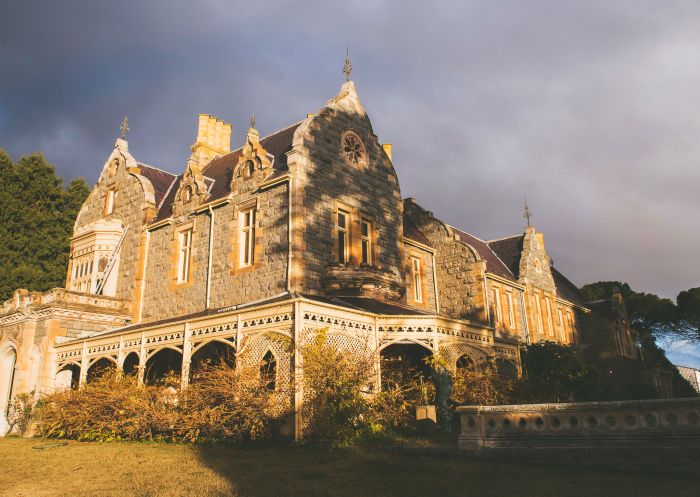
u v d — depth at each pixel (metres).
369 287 19.81
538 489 8.03
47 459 12.75
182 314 22.66
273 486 8.84
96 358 20.58
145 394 16.75
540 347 25.62
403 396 16.31
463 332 17.98
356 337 16.23
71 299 23.55
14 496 8.51
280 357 14.88
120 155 29.22
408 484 8.79
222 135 31.30
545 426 10.44
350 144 22.70
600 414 9.92
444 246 30.30
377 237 22.81
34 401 22.06
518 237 38.50
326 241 20.27
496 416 11.09
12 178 35.78
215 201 22.44
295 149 19.92
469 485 8.55
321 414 13.63
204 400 14.87
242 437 14.38
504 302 31.83
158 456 12.51
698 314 56.03
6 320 25.39
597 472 9.18
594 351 41.16
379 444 13.20
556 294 38.50
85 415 17.47
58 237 36.62
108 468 11.04
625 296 65.81
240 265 21.14
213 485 8.88
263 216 20.55
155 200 27.67
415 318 16.91
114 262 26.59
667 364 59.66
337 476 9.64
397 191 24.66
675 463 8.92
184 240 24.31
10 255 34.12
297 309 14.55
